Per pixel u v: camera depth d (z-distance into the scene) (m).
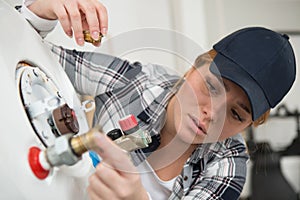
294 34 1.89
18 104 0.43
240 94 0.69
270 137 1.86
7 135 0.39
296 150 1.90
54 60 0.60
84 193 0.49
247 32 0.76
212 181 0.74
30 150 0.40
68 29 0.59
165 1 1.31
